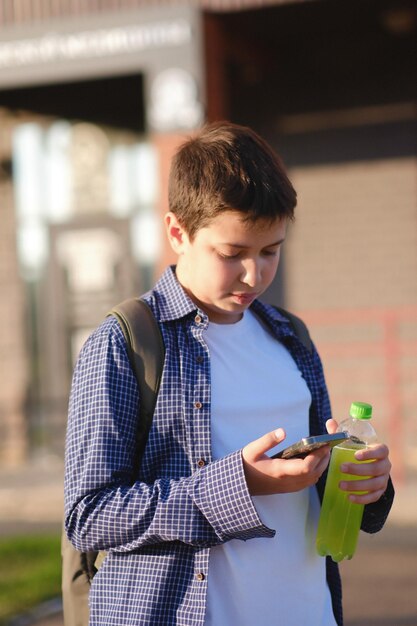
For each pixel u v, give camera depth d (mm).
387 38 12180
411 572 7703
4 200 14438
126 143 14023
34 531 9961
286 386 2949
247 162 2721
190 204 2711
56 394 14391
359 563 8039
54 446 13953
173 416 2727
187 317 2842
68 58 10883
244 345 2934
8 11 11055
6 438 14055
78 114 14102
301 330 3152
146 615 2635
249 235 2676
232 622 2693
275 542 2789
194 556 2660
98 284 14320
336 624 2977
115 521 2596
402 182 12617
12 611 6703
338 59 12617
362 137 12734
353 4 10648
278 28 11469
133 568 2689
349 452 2746
